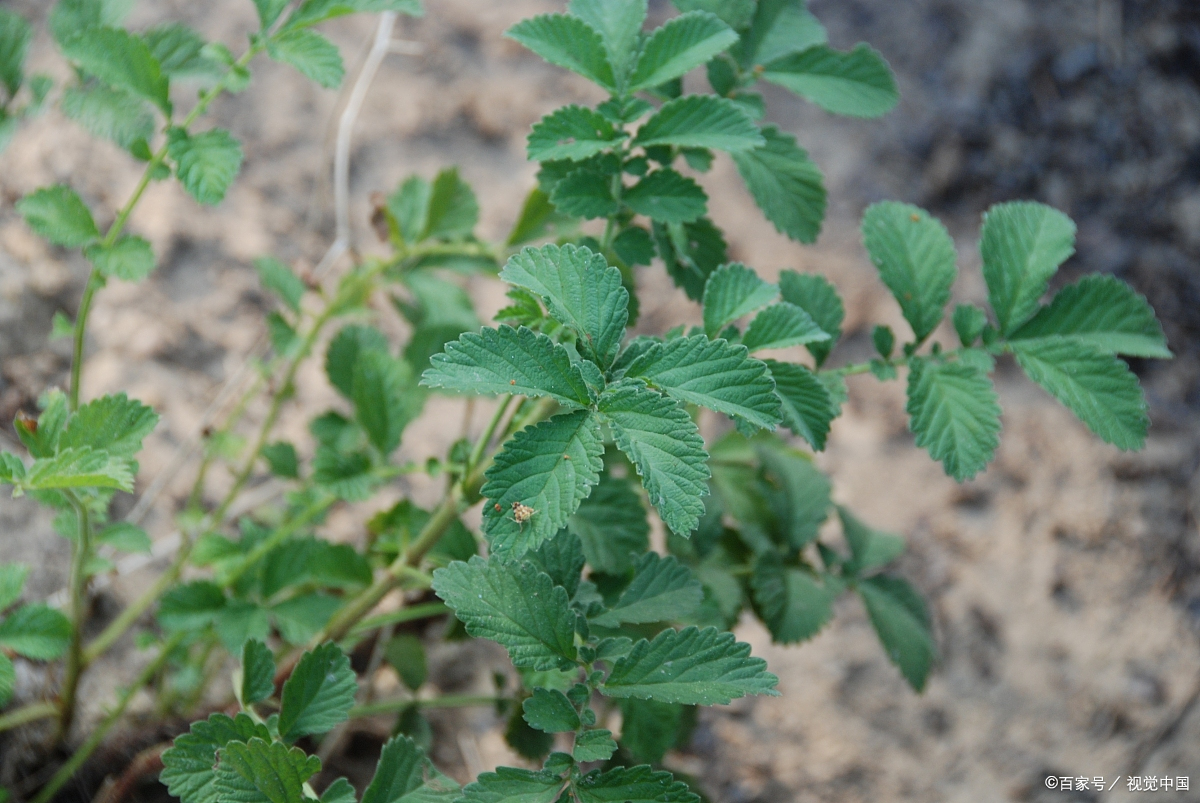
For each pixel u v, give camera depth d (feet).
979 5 3.75
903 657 2.46
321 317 2.59
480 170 3.33
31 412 2.75
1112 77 3.76
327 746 2.66
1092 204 3.61
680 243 2.33
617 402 2.03
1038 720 2.95
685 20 2.21
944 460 2.21
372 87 3.32
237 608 2.41
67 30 2.34
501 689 2.50
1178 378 3.47
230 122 3.16
